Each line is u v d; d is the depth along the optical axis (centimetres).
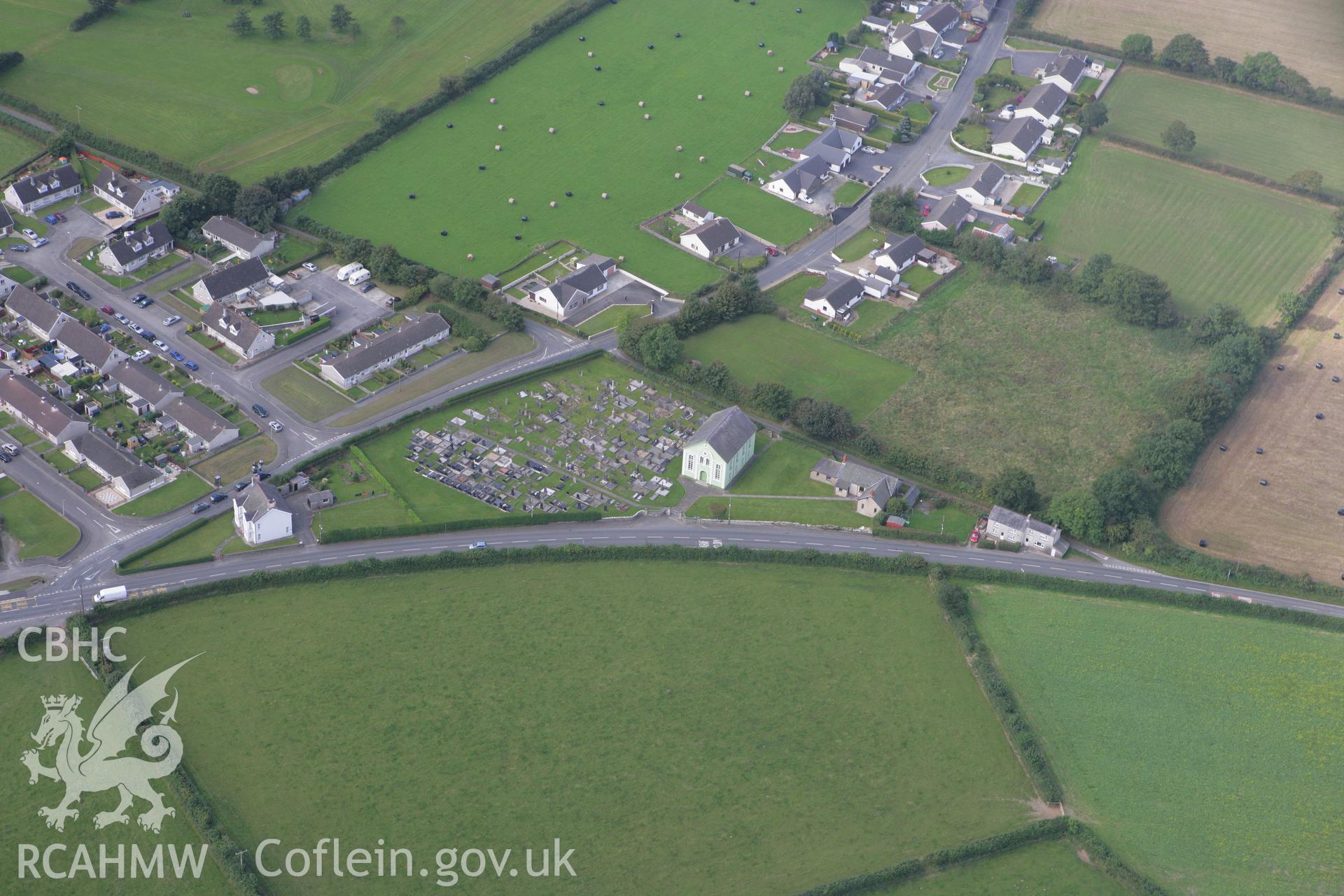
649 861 18388
